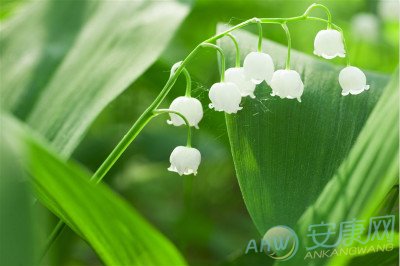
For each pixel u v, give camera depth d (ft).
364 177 0.75
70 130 0.85
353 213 0.74
